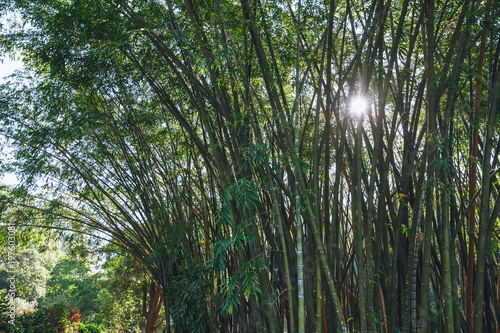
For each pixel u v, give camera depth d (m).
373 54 2.61
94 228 5.40
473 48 3.20
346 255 3.38
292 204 2.78
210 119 3.64
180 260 4.16
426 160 2.62
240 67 2.77
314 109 3.76
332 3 2.63
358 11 3.38
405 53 3.23
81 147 4.73
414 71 3.05
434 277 3.22
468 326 2.56
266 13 3.24
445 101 3.19
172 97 4.21
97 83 4.15
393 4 3.40
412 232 2.64
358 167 2.60
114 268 9.99
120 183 4.76
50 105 4.48
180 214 4.11
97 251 6.88
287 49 3.33
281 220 2.84
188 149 4.48
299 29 2.94
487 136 2.50
